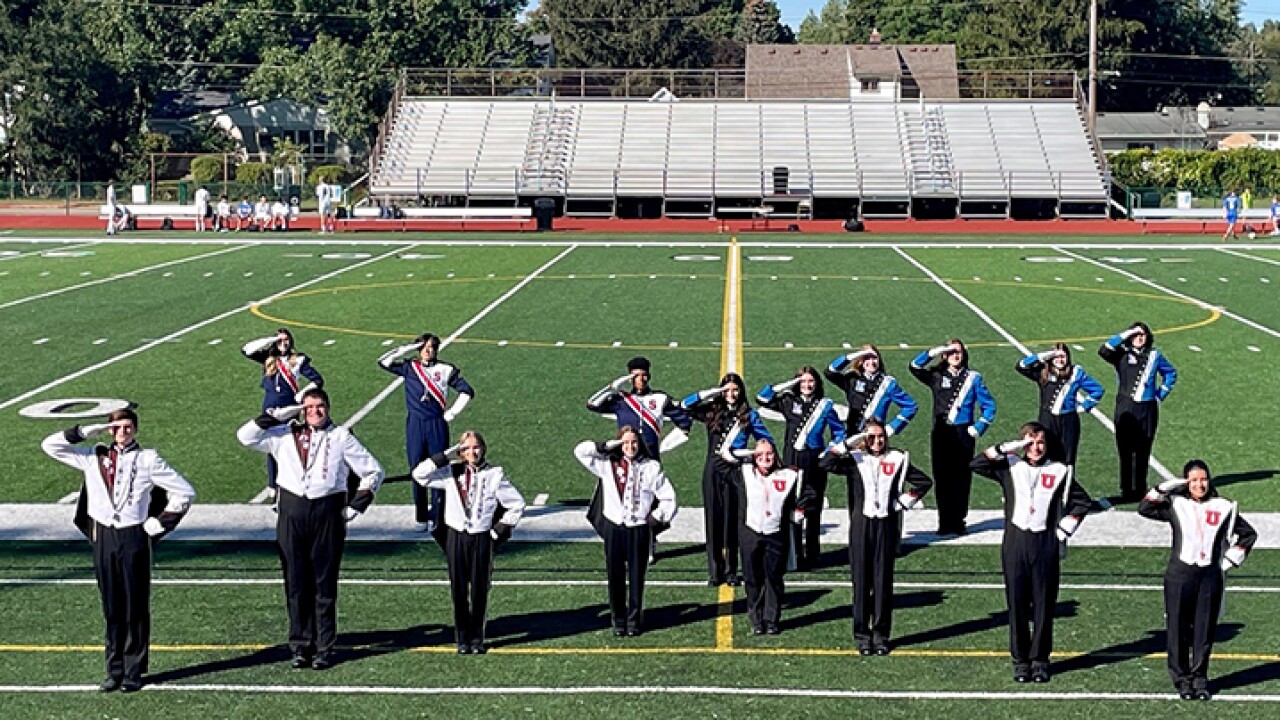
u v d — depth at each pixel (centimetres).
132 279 3528
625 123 6119
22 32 7338
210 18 8700
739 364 2284
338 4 8675
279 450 1022
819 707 941
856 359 1371
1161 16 9431
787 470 1076
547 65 9956
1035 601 983
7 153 7406
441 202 5847
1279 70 13725
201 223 5181
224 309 2962
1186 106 9825
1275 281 3462
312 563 1020
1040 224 5416
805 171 5803
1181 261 3984
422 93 6662
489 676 1000
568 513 1435
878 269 3744
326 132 8244
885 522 1034
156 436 1791
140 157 7481
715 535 1202
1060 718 923
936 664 1020
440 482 1041
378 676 1001
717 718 922
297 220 5556
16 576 1237
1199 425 1842
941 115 6128
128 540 973
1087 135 6031
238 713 936
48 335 2616
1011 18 8925
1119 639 1070
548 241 4669
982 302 3058
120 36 7875
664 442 1731
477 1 8844
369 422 1867
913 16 10606
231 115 8119
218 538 1349
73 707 948
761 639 1075
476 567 1033
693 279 3484
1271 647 1055
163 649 1058
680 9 9912
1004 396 2023
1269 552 1297
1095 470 1619
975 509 1459
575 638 1078
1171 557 968
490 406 1962
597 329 2658
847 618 1123
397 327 2703
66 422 1872
